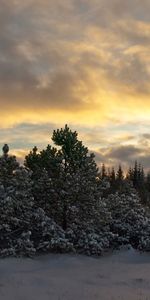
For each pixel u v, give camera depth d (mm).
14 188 23438
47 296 12891
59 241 22016
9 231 23141
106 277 16547
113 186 48406
